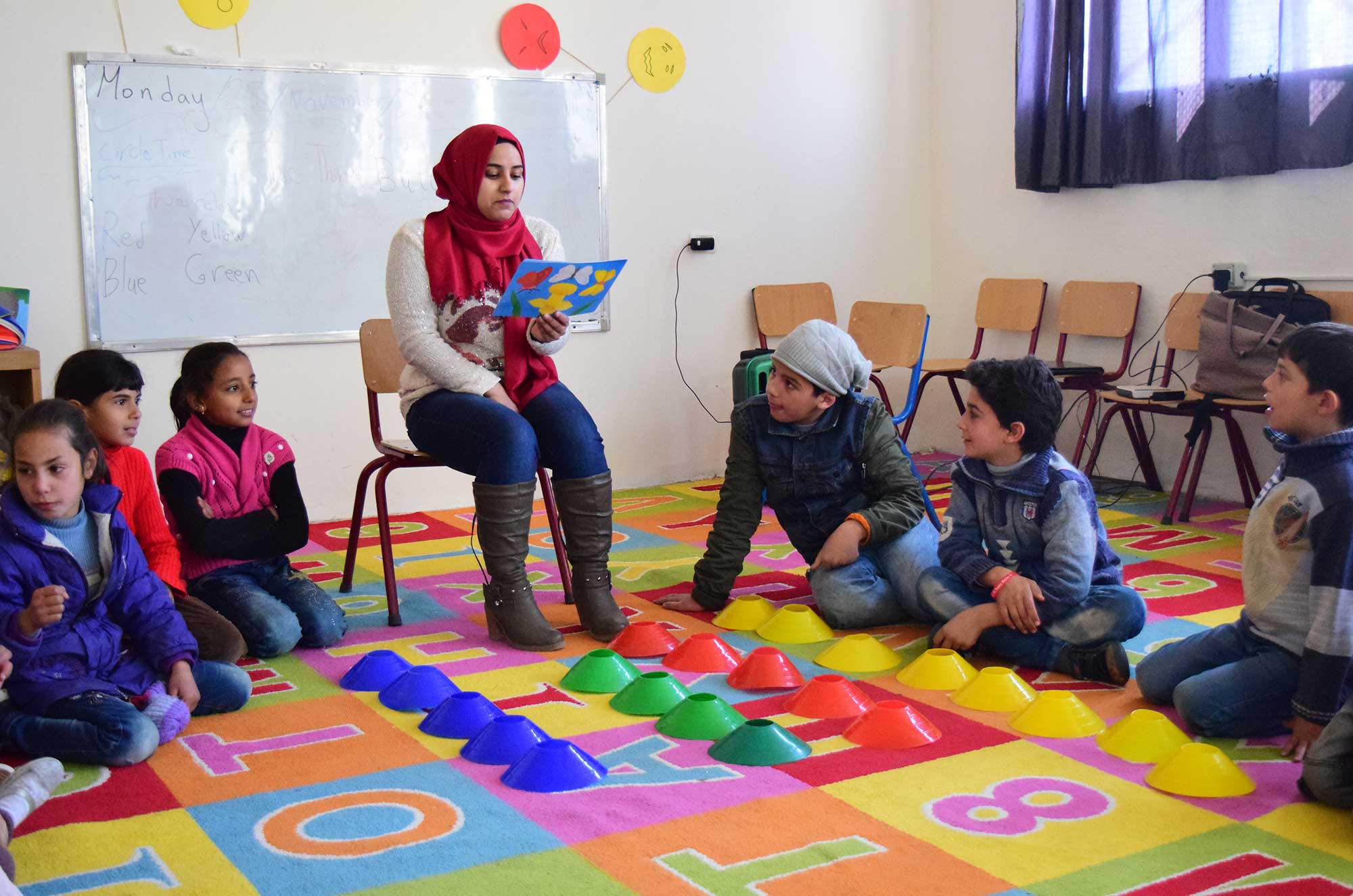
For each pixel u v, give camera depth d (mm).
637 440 4738
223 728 2086
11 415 2910
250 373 2660
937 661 2268
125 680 2092
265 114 3984
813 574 2697
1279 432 1917
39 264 3736
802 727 2033
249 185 3986
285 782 1836
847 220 5094
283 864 1555
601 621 2598
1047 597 2281
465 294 2654
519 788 1790
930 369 4516
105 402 2346
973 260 5109
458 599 3039
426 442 2684
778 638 2561
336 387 4180
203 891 1481
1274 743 1934
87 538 2088
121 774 1873
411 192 4234
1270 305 3752
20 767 1908
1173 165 4168
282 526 2654
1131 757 1866
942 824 1646
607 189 4566
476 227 2668
